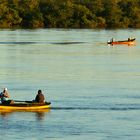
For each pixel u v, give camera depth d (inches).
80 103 6156.5
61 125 5285.4
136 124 5324.8
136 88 7170.3
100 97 6505.9
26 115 5625.0
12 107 5767.7
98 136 4958.2
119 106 6028.5
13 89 6978.4
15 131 5093.5
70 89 7022.6
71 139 4872.0
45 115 5625.0
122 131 5108.3
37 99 5846.5
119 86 7317.9
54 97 6471.5
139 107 6003.9
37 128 5172.2
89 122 5393.7
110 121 5423.2
